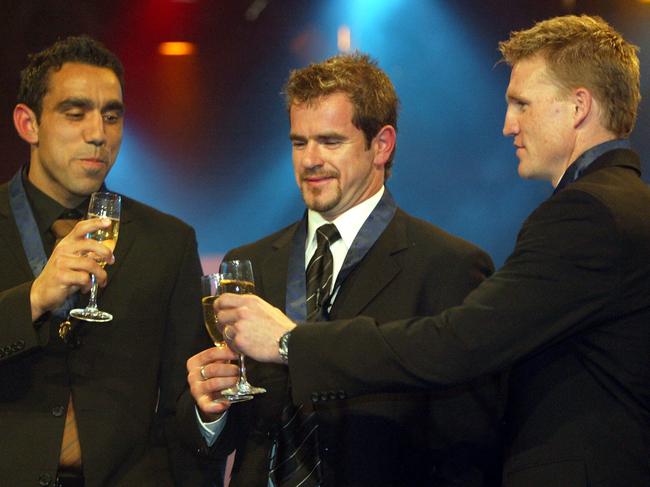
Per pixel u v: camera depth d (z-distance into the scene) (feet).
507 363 14.62
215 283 16.19
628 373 14.49
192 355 18.94
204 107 71.82
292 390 15.15
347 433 16.62
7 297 16.75
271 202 75.66
